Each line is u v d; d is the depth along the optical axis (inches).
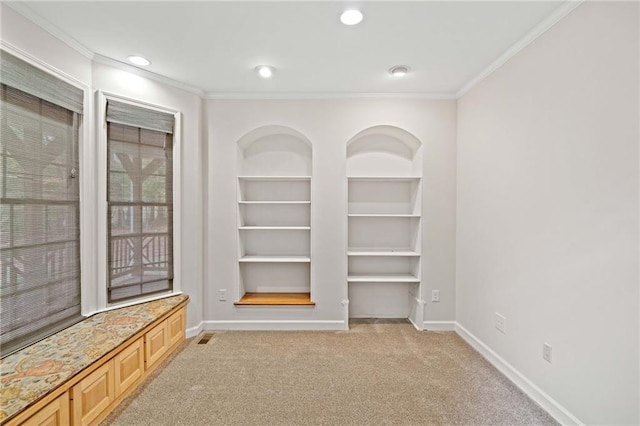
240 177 123.3
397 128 121.4
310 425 68.0
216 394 79.0
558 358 69.6
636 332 53.6
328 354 101.1
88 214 90.7
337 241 122.3
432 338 114.1
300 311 123.0
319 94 119.8
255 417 70.4
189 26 77.8
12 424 48.7
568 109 67.0
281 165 133.4
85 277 89.7
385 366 93.3
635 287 53.6
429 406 74.5
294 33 80.5
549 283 72.2
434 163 120.6
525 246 80.6
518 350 83.2
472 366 93.4
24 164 74.7
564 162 67.9
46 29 77.1
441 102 120.6
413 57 92.4
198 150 116.9
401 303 135.9
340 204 122.0
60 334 77.8
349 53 90.4
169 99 109.1
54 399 56.6
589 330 61.9
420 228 121.9
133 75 100.7
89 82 91.2
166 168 109.5
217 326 122.3
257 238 135.6
